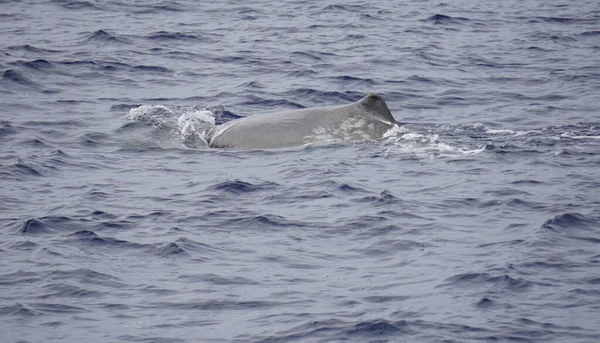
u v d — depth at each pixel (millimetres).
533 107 107438
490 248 65500
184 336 53906
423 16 162250
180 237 67125
